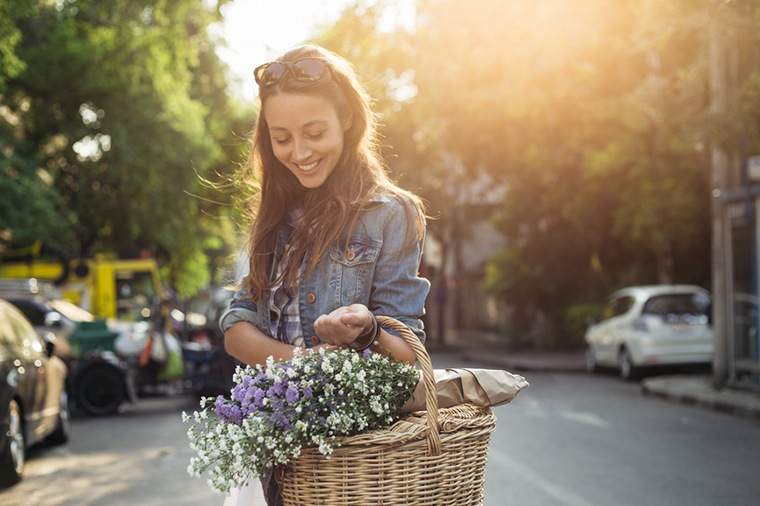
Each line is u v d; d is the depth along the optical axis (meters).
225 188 2.96
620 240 24.67
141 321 22.11
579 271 27.02
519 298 27.19
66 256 21.97
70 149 23.36
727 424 11.79
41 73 22.44
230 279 2.80
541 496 7.30
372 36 17.47
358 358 2.30
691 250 22.55
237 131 2.92
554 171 23.42
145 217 23.95
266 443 2.19
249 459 2.19
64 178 24.05
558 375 20.34
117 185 24.05
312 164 2.47
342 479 2.26
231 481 2.23
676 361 17.78
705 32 10.73
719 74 13.47
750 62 12.88
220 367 14.23
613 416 12.64
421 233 2.53
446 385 2.46
